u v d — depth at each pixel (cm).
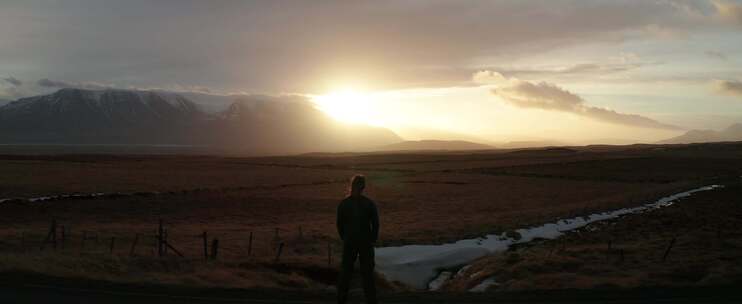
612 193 7025
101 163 13275
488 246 2983
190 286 1312
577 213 4519
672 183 8525
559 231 3688
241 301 1163
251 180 9169
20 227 3709
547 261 1944
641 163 13700
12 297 1126
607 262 1933
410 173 11306
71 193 6381
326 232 3647
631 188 7794
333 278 1947
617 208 5081
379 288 1825
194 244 2781
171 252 2372
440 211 5169
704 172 11056
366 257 1078
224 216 4844
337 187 7919
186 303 1128
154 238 3023
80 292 1199
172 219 4562
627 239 2922
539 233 3541
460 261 2530
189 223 4294
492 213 4903
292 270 1972
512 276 1803
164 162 15112
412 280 2194
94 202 5488
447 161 16738
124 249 2430
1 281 1285
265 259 2127
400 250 2680
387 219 4475
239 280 1617
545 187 8050
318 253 2628
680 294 1258
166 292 1233
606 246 2414
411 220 4381
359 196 1098
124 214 4809
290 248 2769
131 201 5675
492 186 8256
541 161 15988
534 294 1269
